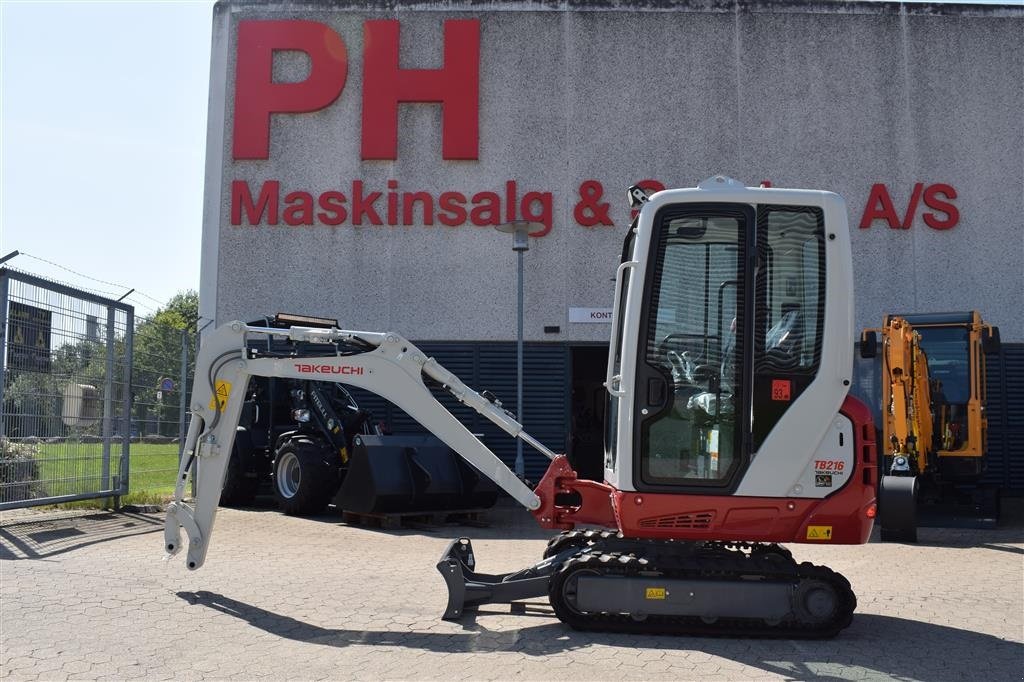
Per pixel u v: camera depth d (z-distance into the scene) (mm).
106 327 11375
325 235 15766
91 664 5070
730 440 5898
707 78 15875
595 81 15914
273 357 7020
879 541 11055
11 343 9703
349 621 6152
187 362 13156
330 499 12227
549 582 6043
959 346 13062
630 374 5973
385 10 16094
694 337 5957
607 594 5836
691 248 6004
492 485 11820
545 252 15688
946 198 15656
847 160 15727
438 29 16047
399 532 10805
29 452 10000
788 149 15758
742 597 5766
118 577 7391
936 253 15602
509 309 15641
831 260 5934
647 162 15805
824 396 5855
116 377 11555
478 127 15844
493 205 15750
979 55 15859
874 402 14883
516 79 15953
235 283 15711
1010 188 15664
